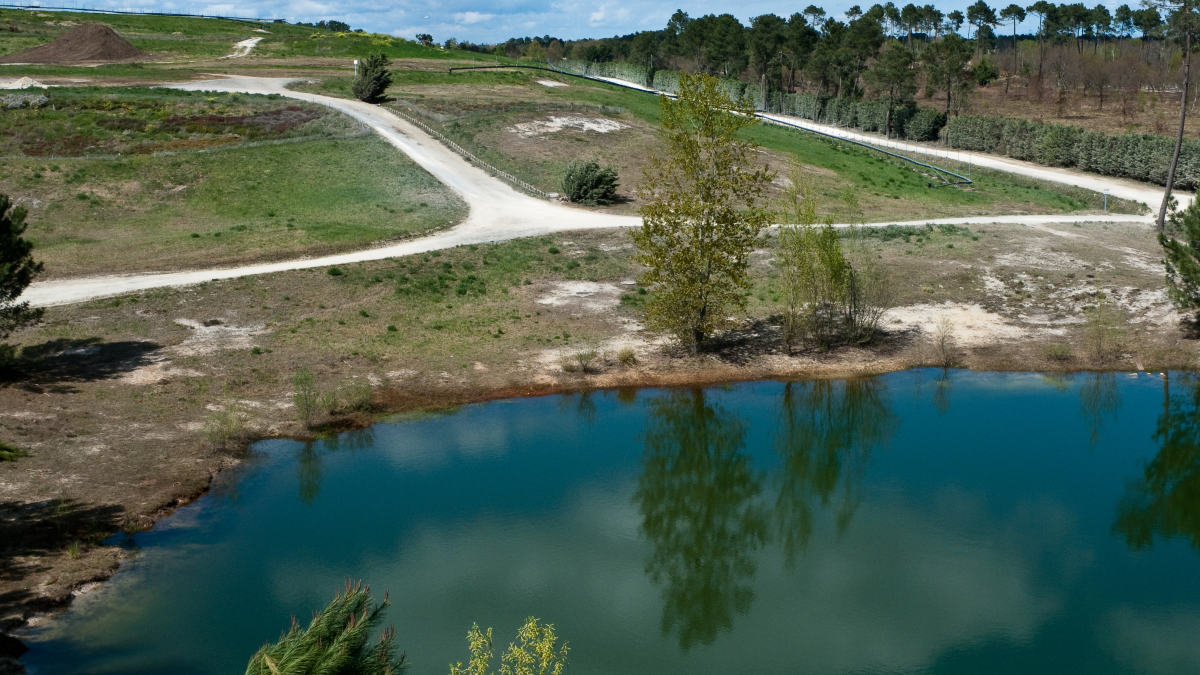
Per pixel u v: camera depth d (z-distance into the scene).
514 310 38.28
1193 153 67.62
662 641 18.48
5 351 28.27
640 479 26.55
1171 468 27.03
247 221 48.53
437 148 65.19
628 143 69.88
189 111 67.62
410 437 28.09
